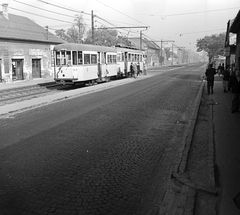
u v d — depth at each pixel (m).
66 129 9.19
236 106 11.63
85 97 17.12
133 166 6.05
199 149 7.12
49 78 37.16
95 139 8.05
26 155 6.72
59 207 4.35
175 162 6.19
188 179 5.20
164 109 12.74
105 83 26.03
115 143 7.67
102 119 10.67
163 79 31.39
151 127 9.46
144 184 5.18
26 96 19.38
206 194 4.68
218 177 5.30
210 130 8.73
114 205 4.43
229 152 6.67
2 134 8.70
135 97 16.77
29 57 34.53
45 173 5.64
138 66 36.44
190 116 11.23
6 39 30.78
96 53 25.38
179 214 4.05
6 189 4.95
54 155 6.71
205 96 17.39
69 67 22.03
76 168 5.91
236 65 21.42
